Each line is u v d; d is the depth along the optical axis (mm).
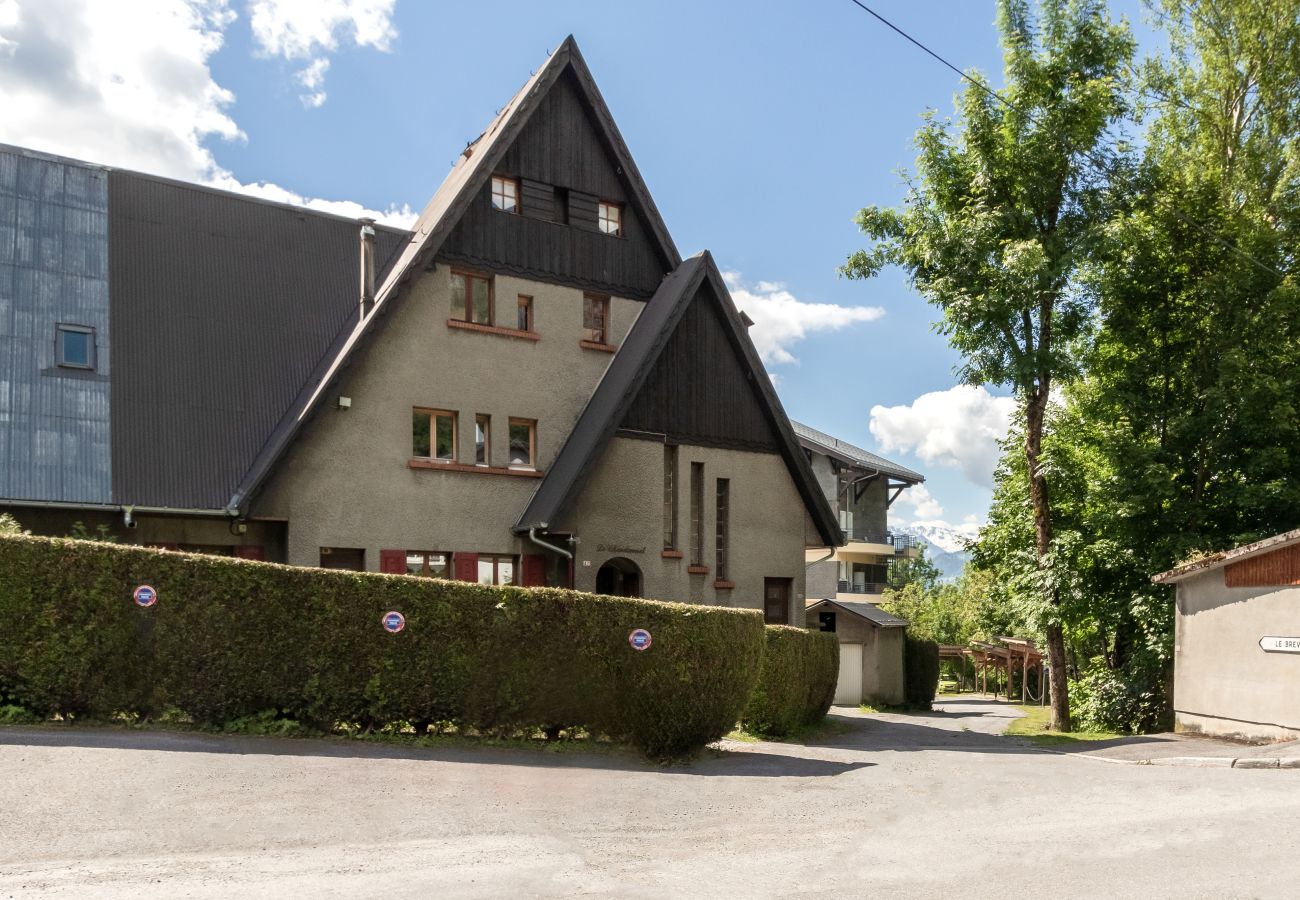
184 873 6953
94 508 18266
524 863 7629
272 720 12477
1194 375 26781
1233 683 19859
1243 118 28875
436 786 10320
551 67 24688
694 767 13492
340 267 24250
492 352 23312
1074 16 27125
